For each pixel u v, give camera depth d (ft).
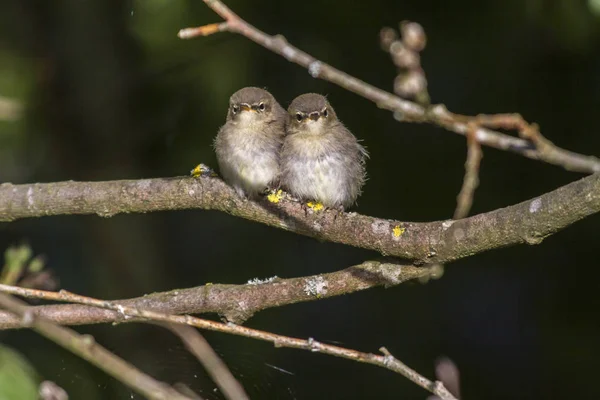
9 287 21.67
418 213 39.04
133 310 21.58
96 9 41.19
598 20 31.78
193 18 37.35
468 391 39.19
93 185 28.09
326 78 19.35
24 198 28.45
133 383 18.93
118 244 41.37
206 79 38.45
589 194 21.42
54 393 18.72
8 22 41.88
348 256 41.37
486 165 38.86
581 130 37.99
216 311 26.27
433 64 39.01
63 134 41.91
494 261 40.55
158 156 40.65
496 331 40.29
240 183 26.68
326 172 30.37
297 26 38.45
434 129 39.24
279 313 40.60
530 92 38.42
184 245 42.42
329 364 39.32
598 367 37.50
